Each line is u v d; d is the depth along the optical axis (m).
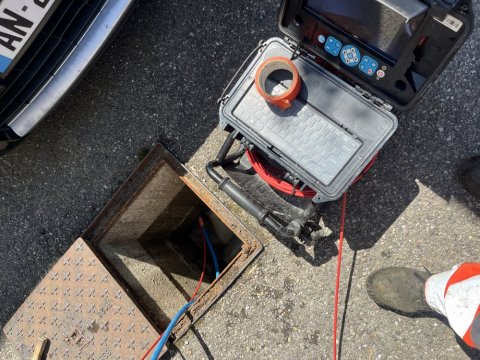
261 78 1.60
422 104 1.91
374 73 1.48
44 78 2.05
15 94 1.99
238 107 1.70
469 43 1.86
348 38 1.44
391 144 1.96
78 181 2.38
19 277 2.50
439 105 1.90
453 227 1.90
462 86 1.87
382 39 1.35
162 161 2.23
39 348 2.28
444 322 1.88
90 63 2.07
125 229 2.49
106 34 2.02
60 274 2.32
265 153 1.82
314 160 1.63
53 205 2.42
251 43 2.09
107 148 2.33
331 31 1.46
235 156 2.02
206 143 2.18
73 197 2.39
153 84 2.25
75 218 2.40
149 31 2.24
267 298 2.09
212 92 2.16
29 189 2.45
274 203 1.99
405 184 1.94
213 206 2.16
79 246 2.30
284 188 1.81
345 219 2.01
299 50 1.63
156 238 2.94
